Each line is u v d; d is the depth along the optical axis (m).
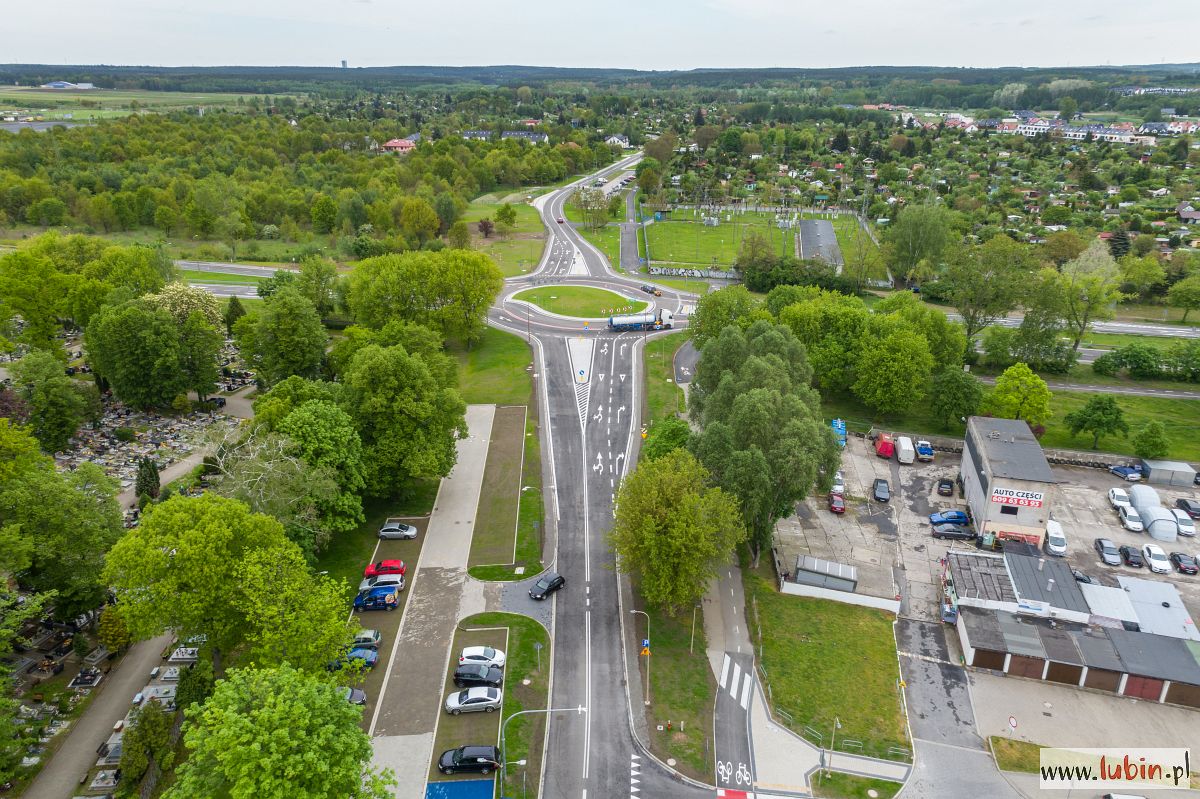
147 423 112.38
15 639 65.88
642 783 55.94
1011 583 74.88
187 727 48.84
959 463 106.25
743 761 58.25
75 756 56.28
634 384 127.25
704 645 70.19
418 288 137.88
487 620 72.38
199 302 125.38
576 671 66.50
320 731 42.09
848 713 63.12
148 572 55.50
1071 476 103.12
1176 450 109.56
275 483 70.25
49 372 101.06
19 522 62.66
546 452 104.38
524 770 56.69
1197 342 137.38
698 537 66.19
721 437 78.00
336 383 92.00
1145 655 66.50
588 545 83.94
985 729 61.88
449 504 91.75
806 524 89.94
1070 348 141.25
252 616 55.38
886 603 76.06
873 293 188.12
